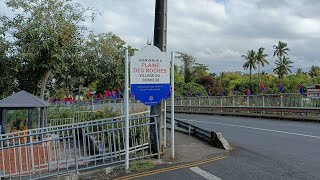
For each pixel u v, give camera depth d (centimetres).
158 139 977
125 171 858
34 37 2309
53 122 2166
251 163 914
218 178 772
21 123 1948
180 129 1722
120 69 3728
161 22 985
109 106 2586
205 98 3584
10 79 2503
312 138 1382
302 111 2314
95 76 3369
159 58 921
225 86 8012
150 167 884
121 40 3834
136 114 1088
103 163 916
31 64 2328
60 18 2412
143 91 904
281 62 9038
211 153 1052
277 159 962
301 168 848
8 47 2345
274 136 1473
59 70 2459
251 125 1998
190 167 879
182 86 6050
